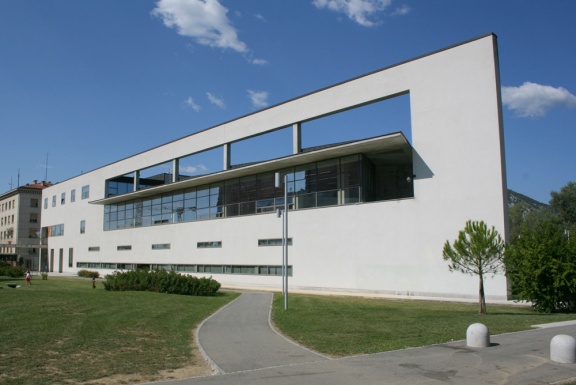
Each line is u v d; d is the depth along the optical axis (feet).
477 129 82.69
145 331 43.39
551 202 213.87
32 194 299.79
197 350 35.68
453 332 42.47
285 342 38.78
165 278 91.30
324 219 103.50
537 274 59.06
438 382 25.44
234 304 71.51
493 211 79.61
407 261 88.99
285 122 115.44
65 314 51.67
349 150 98.89
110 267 180.24
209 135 139.13
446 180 85.40
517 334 40.81
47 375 27.17
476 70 83.71
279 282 112.78
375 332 43.04
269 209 119.65
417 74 91.30
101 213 191.52
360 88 100.27
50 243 232.53
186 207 147.54
